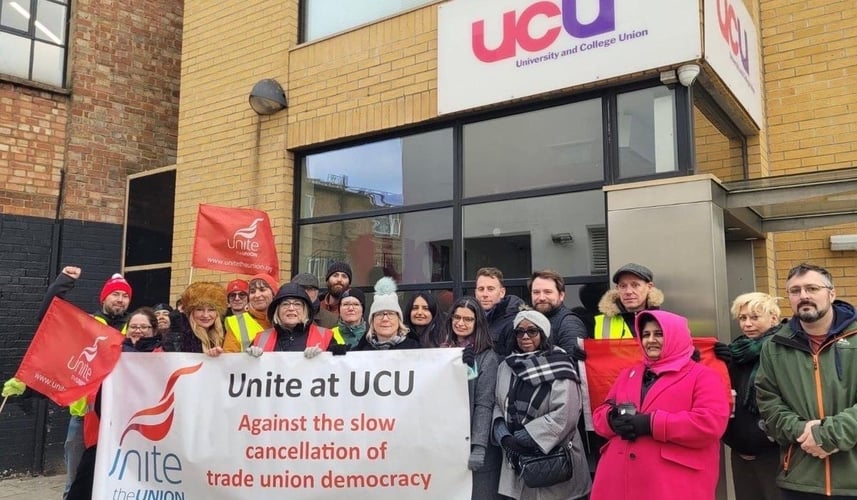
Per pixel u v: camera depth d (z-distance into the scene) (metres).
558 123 5.35
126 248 8.40
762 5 6.02
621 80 4.90
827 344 3.06
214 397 3.87
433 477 3.51
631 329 3.89
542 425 3.25
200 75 7.49
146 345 4.73
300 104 6.70
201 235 5.38
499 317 4.14
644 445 3.06
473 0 5.57
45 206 7.99
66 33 8.45
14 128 7.81
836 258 5.49
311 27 6.96
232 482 3.76
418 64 5.96
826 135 5.63
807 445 2.92
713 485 3.04
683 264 4.43
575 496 3.40
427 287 5.88
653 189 4.60
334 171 6.62
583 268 5.10
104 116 8.53
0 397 7.46
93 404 4.40
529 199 5.43
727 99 5.07
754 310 3.60
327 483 3.64
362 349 4.03
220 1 7.41
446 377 3.56
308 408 3.72
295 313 4.07
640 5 4.72
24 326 7.71
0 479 7.40
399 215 6.15
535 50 5.21
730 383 3.62
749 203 4.63
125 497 3.90
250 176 6.95
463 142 5.84
